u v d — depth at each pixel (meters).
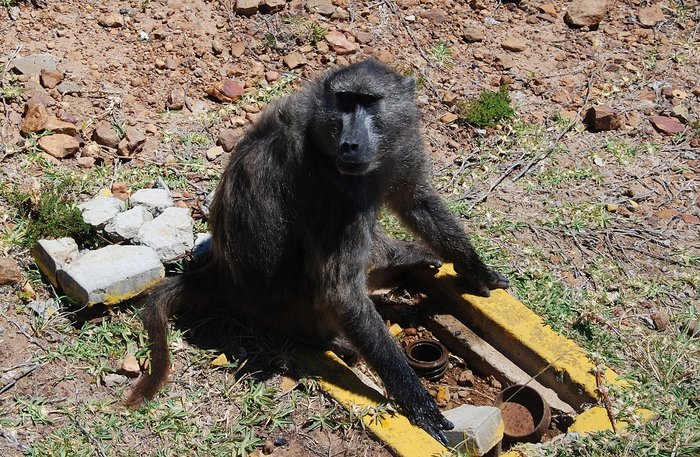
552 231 3.71
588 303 3.48
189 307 3.39
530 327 3.42
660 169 3.92
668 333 3.43
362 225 3.24
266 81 4.04
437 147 3.95
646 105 4.13
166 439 3.11
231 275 3.35
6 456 3.04
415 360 3.45
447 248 3.49
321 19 4.24
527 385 3.34
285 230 3.29
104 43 4.02
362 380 3.37
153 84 3.96
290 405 3.20
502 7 4.42
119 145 3.75
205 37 4.11
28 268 3.42
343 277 3.24
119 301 3.34
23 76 3.84
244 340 3.35
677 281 3.57
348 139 3.17
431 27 4.30
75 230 3.47
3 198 3.55
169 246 3.46
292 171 3.25
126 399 3.19
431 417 3.17
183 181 3.71
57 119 3.76
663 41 4.36
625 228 3.73
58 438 3.09
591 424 3.19
